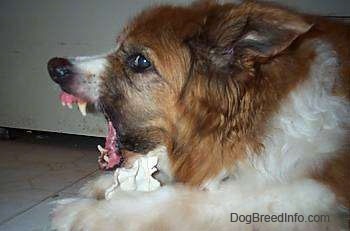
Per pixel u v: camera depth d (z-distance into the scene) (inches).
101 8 36.8
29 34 39.1
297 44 23.4
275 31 20.8
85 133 39.4
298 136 22.8
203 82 23.0
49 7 38.1
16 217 25.7
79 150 39.3
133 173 25.1
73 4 37.4
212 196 22.4
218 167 23.7
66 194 28.9
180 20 23.8
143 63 23.9
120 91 24.5
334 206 21.7
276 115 22.9
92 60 25.0
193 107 23.5
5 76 40.6
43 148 39.7
